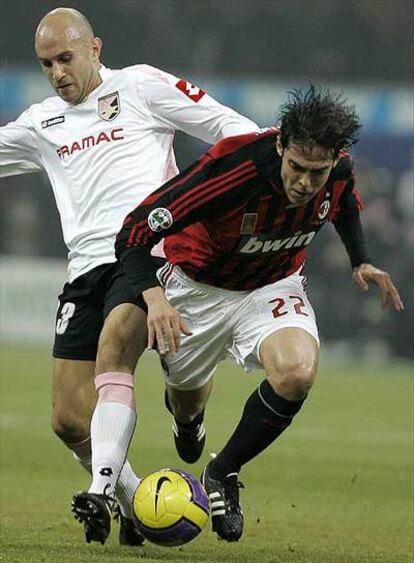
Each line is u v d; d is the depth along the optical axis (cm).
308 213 1828
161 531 1803
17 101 7250
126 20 7544
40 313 6906
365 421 4303
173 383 2162
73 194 2134
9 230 7112
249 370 1995
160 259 2086
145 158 2136
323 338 7038
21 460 3186
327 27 7638
